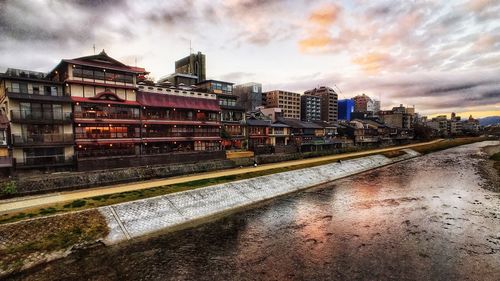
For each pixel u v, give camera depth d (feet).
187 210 88.02
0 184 83.56
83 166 107.76
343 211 94.32
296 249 65.57
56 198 84.17
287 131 224.12
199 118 160.15
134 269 56.13
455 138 526.16
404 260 59.98
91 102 118.32
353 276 53.78
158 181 112.27
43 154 107.14
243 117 196.44
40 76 124.36
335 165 172.55
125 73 133.69
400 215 89.71
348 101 541.34
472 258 60.85
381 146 316.81
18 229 62.64
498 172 169.17
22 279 52.01
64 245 62.49
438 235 73.26
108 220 73.51
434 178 152.66
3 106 109.40
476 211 93.15
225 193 104.17
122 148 128.88
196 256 61.93
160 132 141.08
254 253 63.52
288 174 138.41
